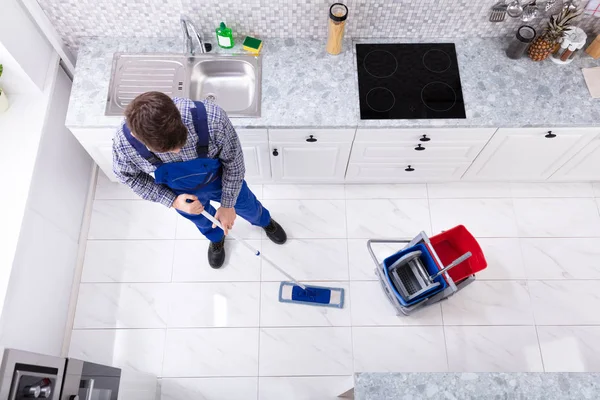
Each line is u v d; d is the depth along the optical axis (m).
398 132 2.49
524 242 2.99
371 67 2.59
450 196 3.13
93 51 2.60
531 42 2.57
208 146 1.74
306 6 2.46
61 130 2.75
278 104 2.47
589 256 2.95
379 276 2.69
